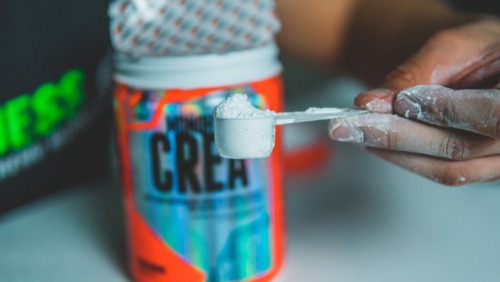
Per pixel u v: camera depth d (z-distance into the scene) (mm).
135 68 387
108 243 495
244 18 426
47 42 541
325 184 573
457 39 408
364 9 583
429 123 365
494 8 770
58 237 506
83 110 583
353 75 632
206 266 406
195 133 386
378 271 446
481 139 365
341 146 667
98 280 445
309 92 770
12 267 462
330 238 486
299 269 450
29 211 553
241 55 385
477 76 401
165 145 390
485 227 498
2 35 510
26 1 521
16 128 532
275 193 420
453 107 349
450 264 451
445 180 386
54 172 571
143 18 420
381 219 513
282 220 437
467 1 770
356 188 564
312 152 592
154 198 400
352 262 456
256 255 415
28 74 532
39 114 546
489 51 402
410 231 495
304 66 764
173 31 416
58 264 466
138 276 427
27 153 545
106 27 587
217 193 396
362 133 371
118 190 588
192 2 429
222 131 336
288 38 651
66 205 563
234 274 411
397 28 556
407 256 462
